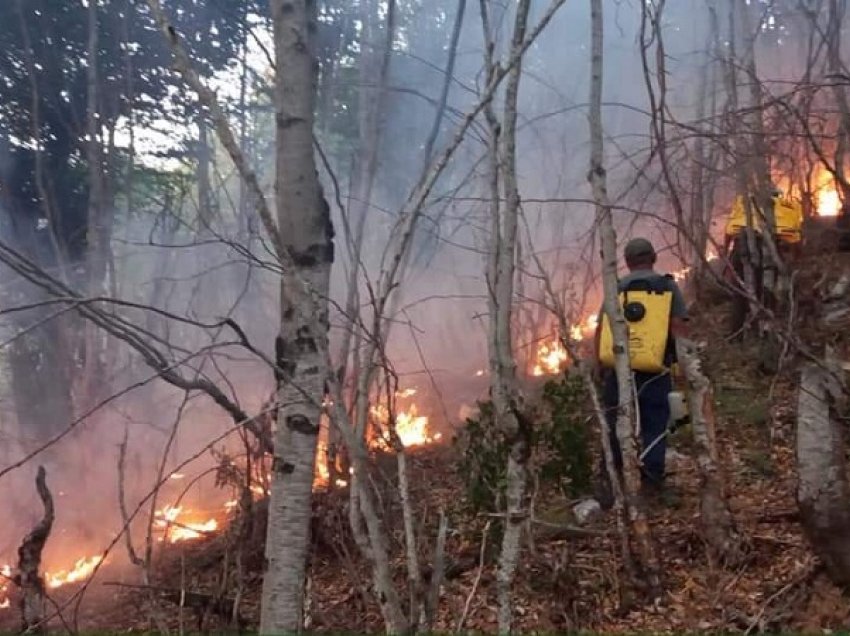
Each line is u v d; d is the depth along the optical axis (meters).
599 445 5.57
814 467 3.94
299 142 3.02
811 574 4.00
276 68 3.06
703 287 8.25
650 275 5.09
